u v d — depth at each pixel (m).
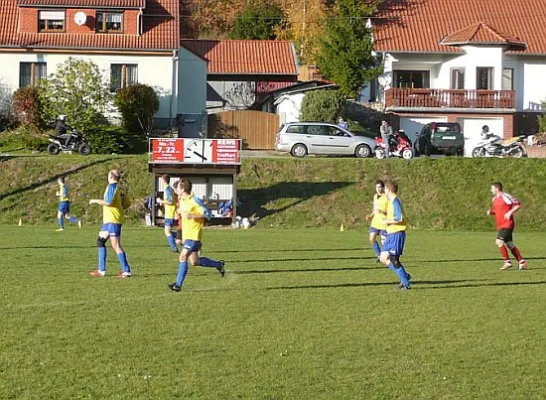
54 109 57.47
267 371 12.44
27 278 20.97
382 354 13.47
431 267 25.14
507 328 15.45
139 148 58.22
